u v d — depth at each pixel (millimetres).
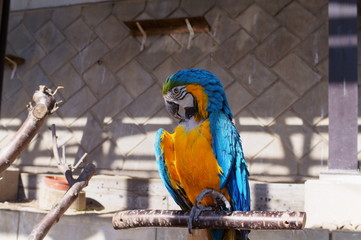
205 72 2035
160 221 1913
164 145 2041
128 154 4840
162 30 5062
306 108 4520
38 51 5477
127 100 5020
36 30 5562
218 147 1968
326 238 3107
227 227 1792
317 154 4375
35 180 4633
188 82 1979
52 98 2283
